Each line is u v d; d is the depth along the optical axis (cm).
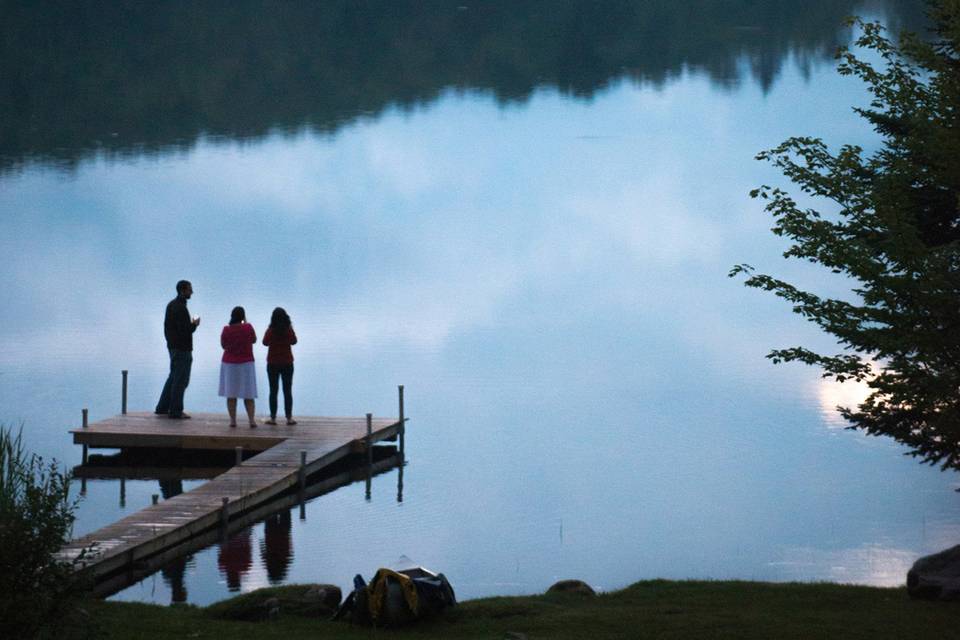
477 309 9131
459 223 12281
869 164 3678
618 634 2952
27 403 6738
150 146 15962
